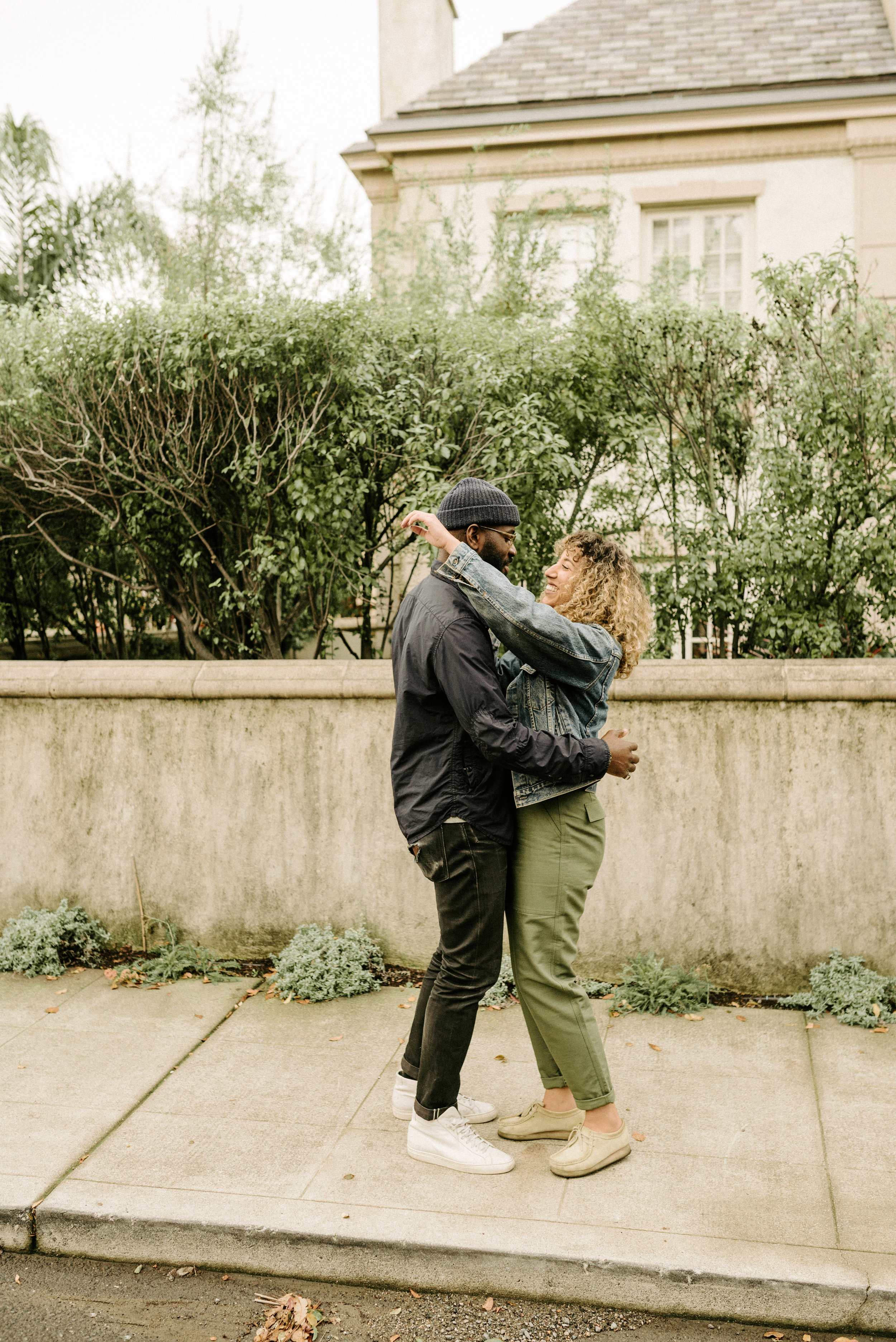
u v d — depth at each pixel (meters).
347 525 4.93
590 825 2.83
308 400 4.80
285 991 4.12
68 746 4.54
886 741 3.92
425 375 4.93
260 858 4.41
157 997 4.12
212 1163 2.97
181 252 5.90
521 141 9.88
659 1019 3.87
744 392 4.81
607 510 5.49
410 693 2.79
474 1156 2.90
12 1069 3.54
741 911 4.06
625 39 10.70
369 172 10.80
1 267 7.35
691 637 4.97
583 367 5.03
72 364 4.87
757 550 4.52
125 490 5.23
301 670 4.30
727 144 9.73
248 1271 2.71
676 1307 2.50
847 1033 3.72
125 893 4.54
